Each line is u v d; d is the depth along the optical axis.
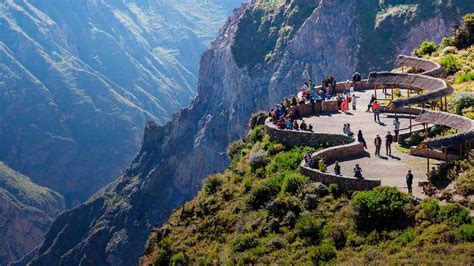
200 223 50.50
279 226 43.66
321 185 44.81
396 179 45.41
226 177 57.19
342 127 57.78
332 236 40.50
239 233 45.50
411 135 53.38
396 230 39.06
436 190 42.34
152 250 52.47
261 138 60.62
